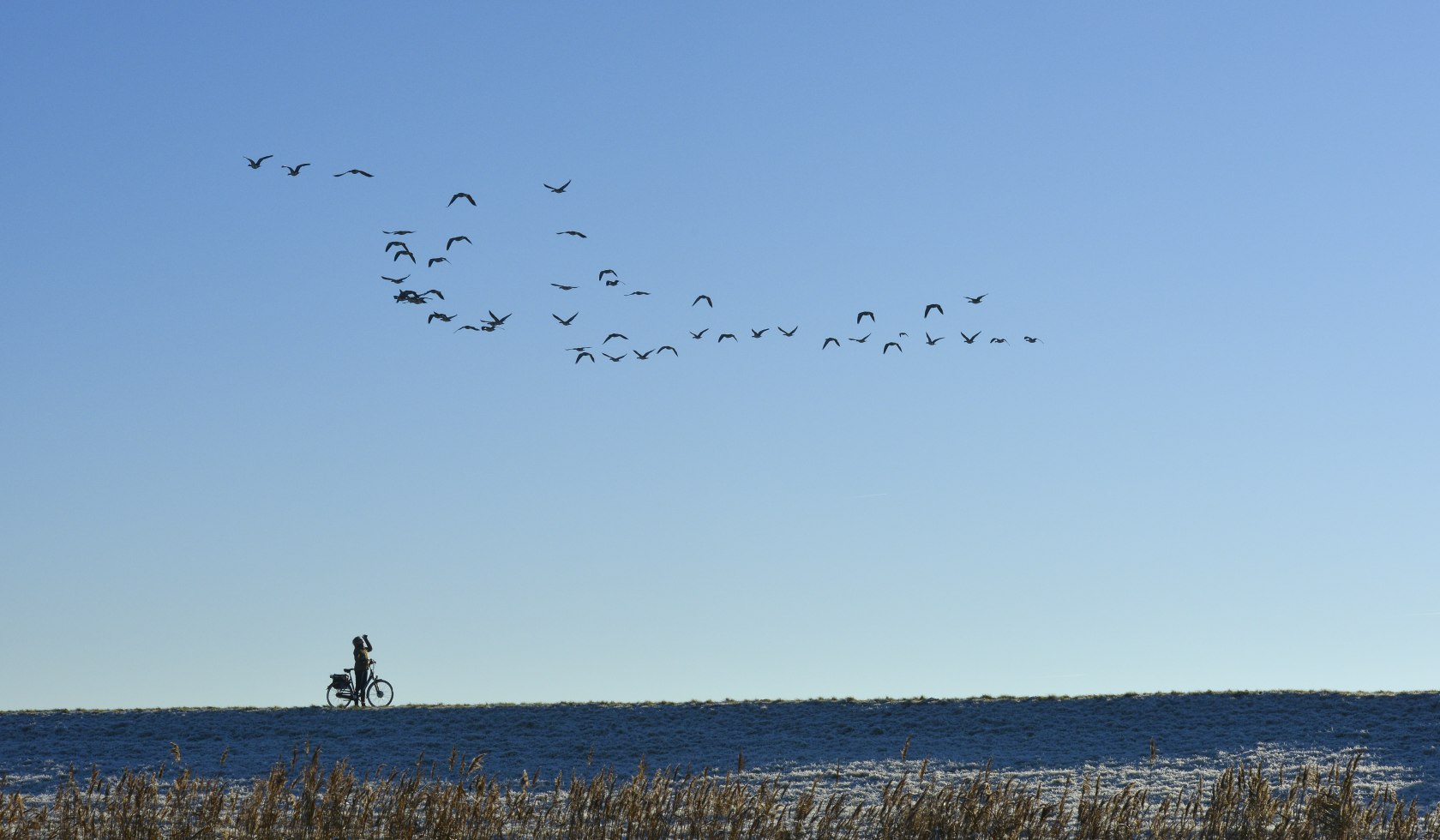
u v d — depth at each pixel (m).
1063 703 38.81
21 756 32.84
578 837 20.31
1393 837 19.70
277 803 20.48
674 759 32.16
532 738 35.16
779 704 40.31
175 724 37.47
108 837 19.66
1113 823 20.88
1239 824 20.83
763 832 20.20
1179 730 34.56
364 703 41.94
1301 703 37.25
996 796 20.81
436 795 20.31
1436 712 35.12
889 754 32.44
